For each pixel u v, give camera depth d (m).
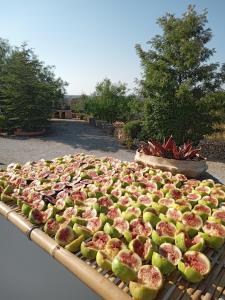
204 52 2.48
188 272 0.32
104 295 0.30
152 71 2.50
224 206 0.51
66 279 0.38
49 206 0.49
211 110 2.57
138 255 0.35
